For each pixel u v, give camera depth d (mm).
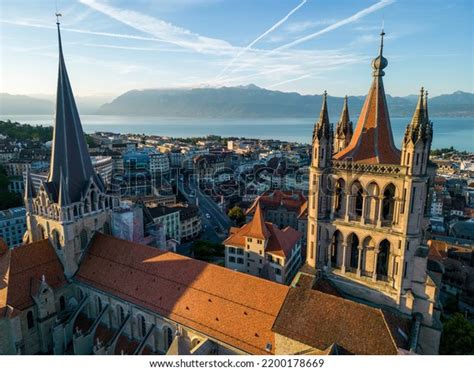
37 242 69375
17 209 156500
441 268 54875
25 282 64375
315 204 49812
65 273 69938
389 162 44094
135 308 61375
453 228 166500
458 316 66062
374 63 45344
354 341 40469
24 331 62844
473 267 121438
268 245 111500
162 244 95250
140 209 86562
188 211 167000
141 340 62469
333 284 50812
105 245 71688
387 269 47594
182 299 58031
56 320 66375
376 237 45812
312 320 43844
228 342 50625
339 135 57312
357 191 47531
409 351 37250
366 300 48062
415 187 42031
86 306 69938
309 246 52094
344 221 48250
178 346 51688
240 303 53688
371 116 46375
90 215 73688
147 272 64062
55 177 70562
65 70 68500
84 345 63656
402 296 45000
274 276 109938
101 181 76875
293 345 43656
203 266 60094
